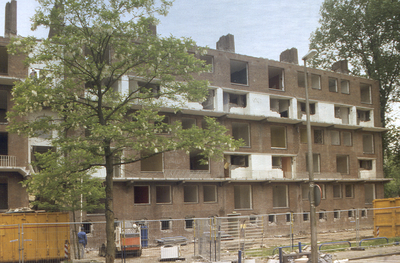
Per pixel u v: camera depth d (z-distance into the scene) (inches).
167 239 1186.6
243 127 1760.6
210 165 1557.6
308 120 676.7
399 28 1978.3
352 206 1914.4
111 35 669.3
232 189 1595.7
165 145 692.7
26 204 1170.0
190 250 1046.4
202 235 827.4
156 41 693.3
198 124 1552.7
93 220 1254.3
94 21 638.5
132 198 1380.4
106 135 620.7
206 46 767.1
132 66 703.7
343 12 2059.5
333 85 2103.8
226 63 1667.1
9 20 1275.8
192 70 730.8
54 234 858.8
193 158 1726.1
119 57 684.1
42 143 1232.2
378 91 2113.7
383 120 2197.3
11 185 1163.3
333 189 1916.8
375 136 2066.9
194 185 1529.3
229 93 1724.9
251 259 709.3
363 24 2044.8
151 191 1419.8
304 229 1716.3
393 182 2856.8
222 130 738.8
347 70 2111.2
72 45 643.5
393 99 2160.4
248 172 1651.1
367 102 2108.8
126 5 674.2
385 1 1862.7
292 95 1820.9
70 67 682.2
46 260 837.2
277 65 1809.8
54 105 688.4
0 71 1334.9
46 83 675.4
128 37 679.1
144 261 841.5
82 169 721.6
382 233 1125.7
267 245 1069.1
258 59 1755.7
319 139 1900.8
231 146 714.8
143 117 683.4
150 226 1378.0
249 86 1708.9
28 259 823.7
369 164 2085.4
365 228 1499.8
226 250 840.9
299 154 1792.6
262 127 1708.9
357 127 1952.5
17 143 1182.9
